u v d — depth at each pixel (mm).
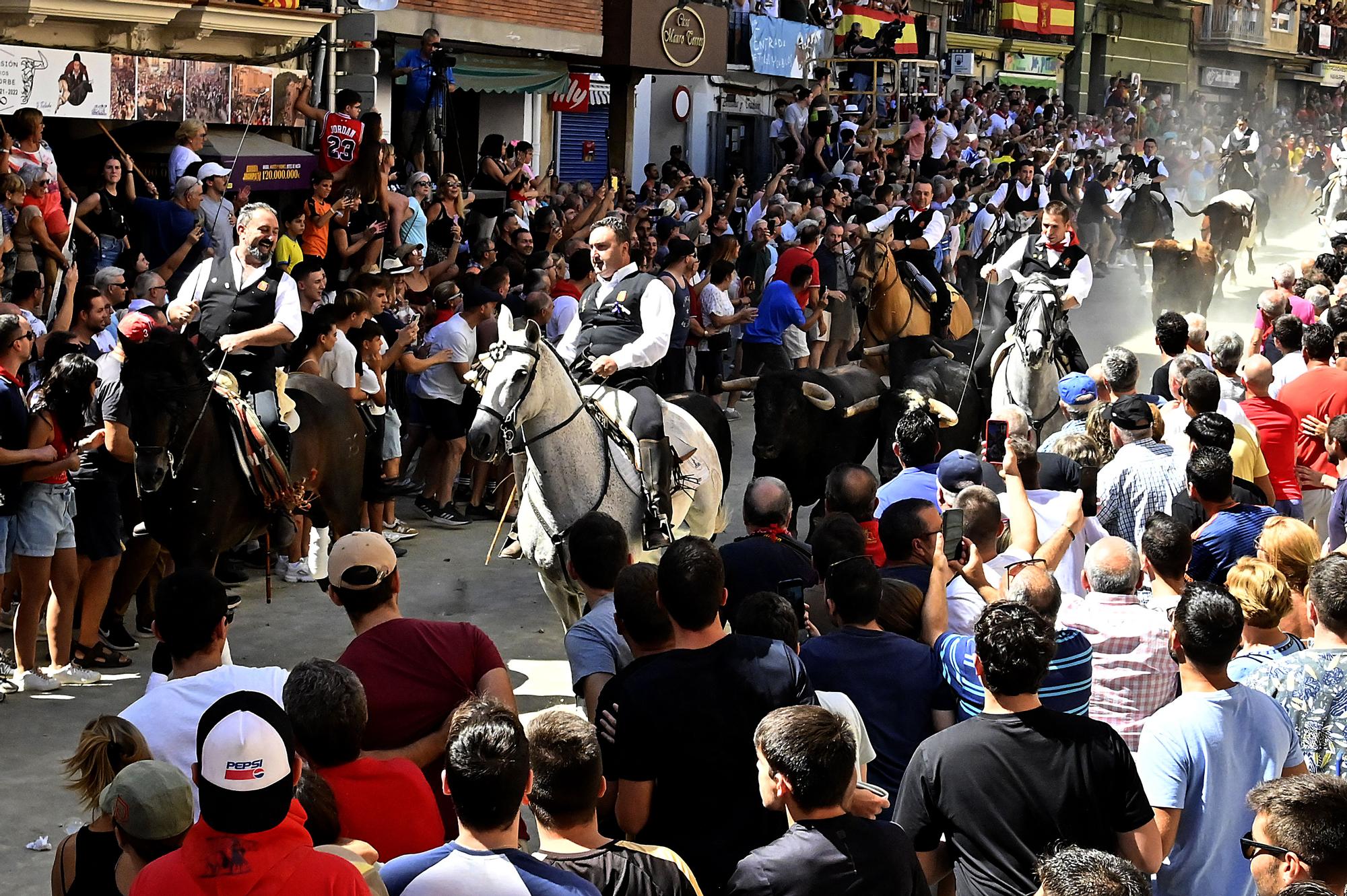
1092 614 5359
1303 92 59031
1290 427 9250
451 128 22547
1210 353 11516
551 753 3773
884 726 5004
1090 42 46906
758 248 17922
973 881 4191
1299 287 14273
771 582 6293
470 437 7043
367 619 5316
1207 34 51969
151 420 7438
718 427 9828
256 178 14789
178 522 7926
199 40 14625
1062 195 27219
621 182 20453
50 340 8562
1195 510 7410
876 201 21812
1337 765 4863
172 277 12492
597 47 21969
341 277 14375
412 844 4387
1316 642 5184
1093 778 4129
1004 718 4227
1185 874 4535
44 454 7730
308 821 3947
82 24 13352
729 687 4492
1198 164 38625
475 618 9891
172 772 3803
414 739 5051
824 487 10523
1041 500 7320
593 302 8336
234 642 9180
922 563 6078
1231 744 4512
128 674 8531
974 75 41094
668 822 4516
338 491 9164
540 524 7602
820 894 3801
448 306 12148
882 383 11023
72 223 11953
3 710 7852
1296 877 3633
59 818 6707
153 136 14969
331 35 16141
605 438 7676
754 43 26719
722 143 28578
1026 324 11125
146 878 3391
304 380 9148
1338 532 8508
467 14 19578
